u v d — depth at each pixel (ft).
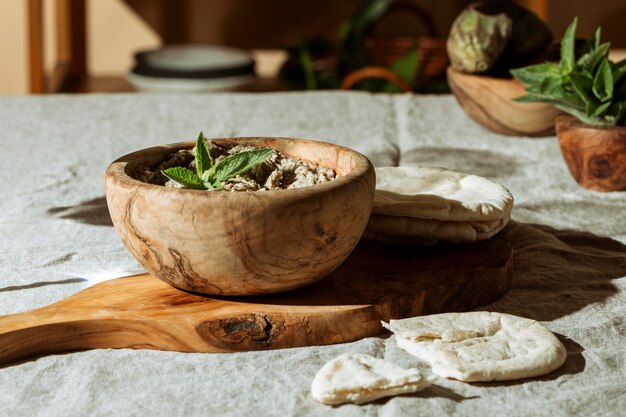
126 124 4.22
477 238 2.82
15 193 3.45
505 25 3.92
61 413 2.23
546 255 2.96
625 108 3.39
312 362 2.40
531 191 3.51
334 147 2.70
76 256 2.95
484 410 2.23
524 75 3.41
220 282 2.45
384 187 2.99
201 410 2.24
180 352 2.45
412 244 2.82
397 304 2.54
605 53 3.33
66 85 8.11
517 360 2.34
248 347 2.46
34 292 2.72
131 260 2.92
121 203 2.46
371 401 2.26
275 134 4.09
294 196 2.39
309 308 2.49
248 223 2.37
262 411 2.23
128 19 8.87
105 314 2.46
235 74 7.54
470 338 2.43
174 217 2.39
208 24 9.00
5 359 2.40
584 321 2.59
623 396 2.27
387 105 4.62
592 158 3.45
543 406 2.24
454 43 4.02
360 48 7.72
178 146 2.74
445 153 3.91
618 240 3.10
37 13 6.88
